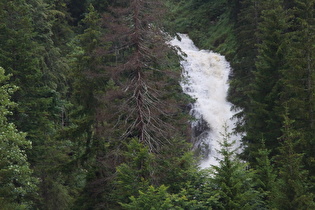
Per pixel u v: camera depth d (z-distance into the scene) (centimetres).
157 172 3116
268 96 4200
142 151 2922
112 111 3534
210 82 8125
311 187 3219
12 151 3391
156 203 2705
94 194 3681
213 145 6544
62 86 6331
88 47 4069
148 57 3472
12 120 4334
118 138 3519
